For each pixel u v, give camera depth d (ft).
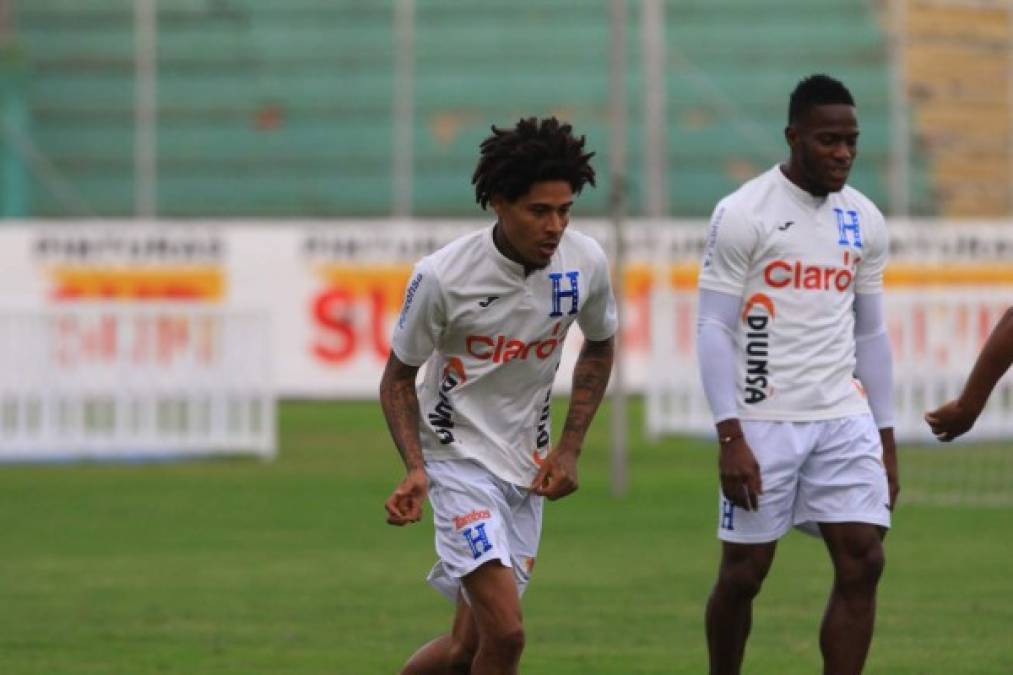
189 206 358.23
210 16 369.71
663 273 307.17
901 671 94.27
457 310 70.38
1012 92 351.46
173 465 219.00
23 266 309.01
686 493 183.62
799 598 118.62
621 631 106.73
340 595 120.88
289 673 94.58
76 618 111.86
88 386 223.71
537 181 67.15
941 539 148.77
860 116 352.69
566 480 72.38
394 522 69.31
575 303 71.26
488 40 368.48
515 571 74.43
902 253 295.48
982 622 108.88
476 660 70.13
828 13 363.97
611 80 186.29
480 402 72.38
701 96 359.46
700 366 81.35
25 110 353.72
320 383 310.86
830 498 80.64
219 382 224.74
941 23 351.25
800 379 81.00
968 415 73.15
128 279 310.24
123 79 363.35
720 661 83.51
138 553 142.10
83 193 352.08
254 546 146.10
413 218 355.56
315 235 311.27
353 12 369.91
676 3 365.61
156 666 96.48
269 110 363.97
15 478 204.54
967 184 348.79
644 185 352.69
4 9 365.20
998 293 220.02
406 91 329.72
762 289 81.05
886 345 84.17
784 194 81.41
